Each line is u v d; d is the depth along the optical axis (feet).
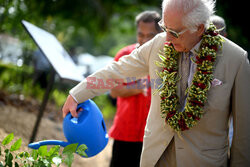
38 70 16.19
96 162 11.57
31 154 5.30
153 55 5.63
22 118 11.01
